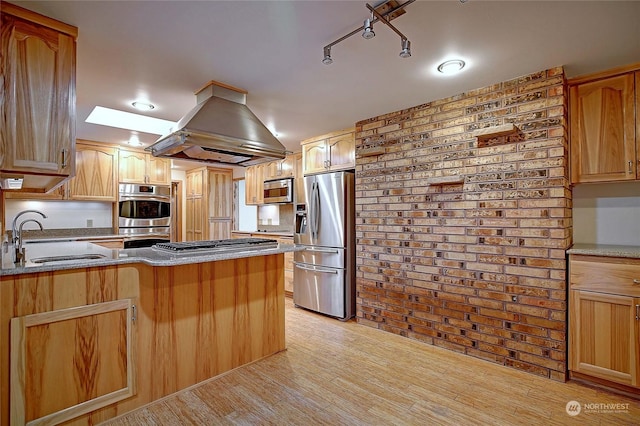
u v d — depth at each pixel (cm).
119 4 155
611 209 261
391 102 297
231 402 202
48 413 165
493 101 258
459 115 277
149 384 201
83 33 180
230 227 638
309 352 276
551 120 232
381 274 333
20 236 213
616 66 228
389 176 327
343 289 365
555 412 191
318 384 223
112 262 184
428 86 261
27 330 160
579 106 244
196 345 223
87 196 429
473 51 206
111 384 185
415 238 305
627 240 255
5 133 157
